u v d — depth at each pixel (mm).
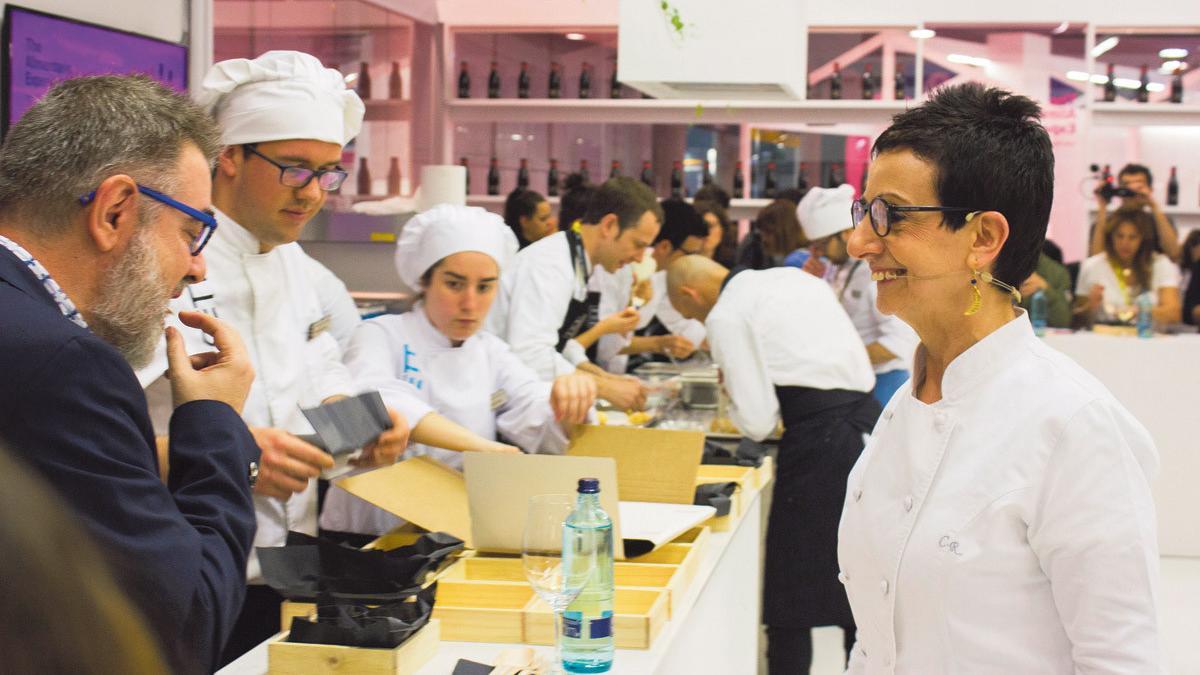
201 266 1482
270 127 2137
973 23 7445
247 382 1580
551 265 3795
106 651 377
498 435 2924
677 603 2059
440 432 2520
